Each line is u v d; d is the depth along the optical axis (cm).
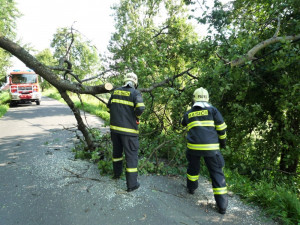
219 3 466
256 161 527
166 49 572
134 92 330
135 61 506
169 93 448
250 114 468
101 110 1241
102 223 250
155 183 359
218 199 281
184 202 305
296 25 463
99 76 563
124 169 387
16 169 396
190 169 323
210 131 296
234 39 463
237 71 426
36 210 270
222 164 292
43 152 496
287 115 529
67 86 445
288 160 523
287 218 269
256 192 322
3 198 295
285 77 418
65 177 366
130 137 324
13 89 1648
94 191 321
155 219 261
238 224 260
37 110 1348
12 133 702
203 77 455
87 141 459
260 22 539
